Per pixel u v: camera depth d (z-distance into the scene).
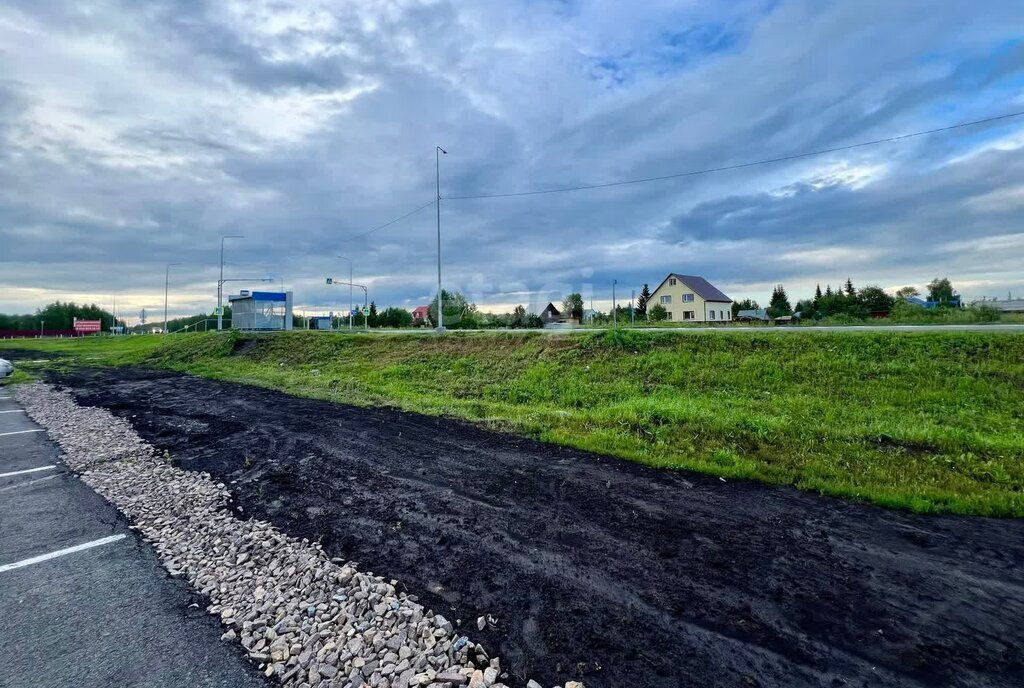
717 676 2.88
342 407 11.28
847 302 57.94
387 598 3.75
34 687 2.92
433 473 6.57
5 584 4.12
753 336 13.47
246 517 5.41
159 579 4.22
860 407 9.12
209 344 25.78
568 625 3.38
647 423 8.41
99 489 6.52
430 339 19.12
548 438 7.98
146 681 2.98
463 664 3.07
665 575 3.95
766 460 6.68
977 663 2.96
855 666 2.95
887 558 4.16
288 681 3.01
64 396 15.16
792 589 3.73
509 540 4.63
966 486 5.57
